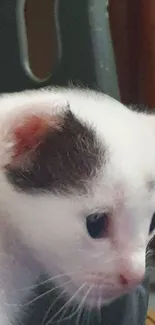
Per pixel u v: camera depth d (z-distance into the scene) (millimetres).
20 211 146
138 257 147
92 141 148
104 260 147
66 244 146
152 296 278
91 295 151
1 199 147
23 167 145
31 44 266
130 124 156
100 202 145
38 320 174
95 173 146
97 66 200
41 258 153
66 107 146
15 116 141
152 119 165
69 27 202
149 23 273
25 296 168
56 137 146
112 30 282
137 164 148
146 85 286
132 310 197
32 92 165
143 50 281
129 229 148
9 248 155
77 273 150
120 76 289
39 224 146
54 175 146
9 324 166
